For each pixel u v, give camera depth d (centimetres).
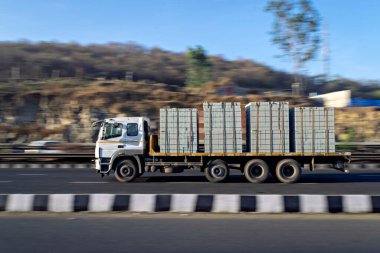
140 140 1585
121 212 948
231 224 810
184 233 734
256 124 1548
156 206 952
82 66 8181
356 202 937
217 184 1493
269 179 1648
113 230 759
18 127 4022
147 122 1642
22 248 641
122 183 1522
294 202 941
